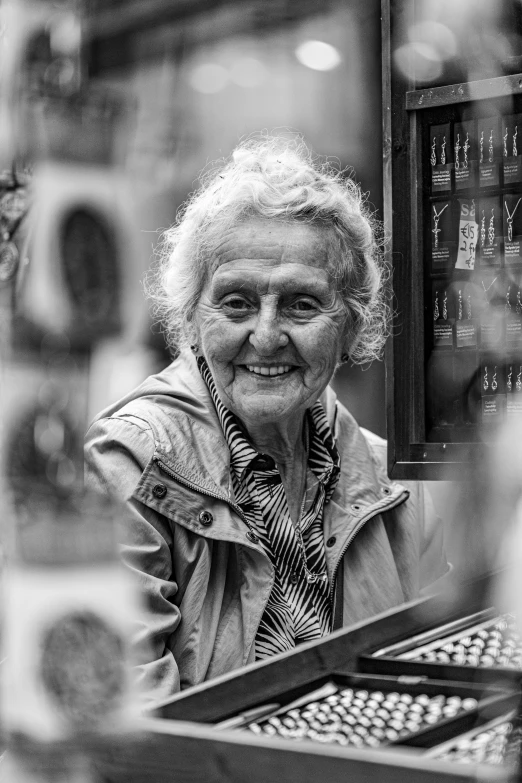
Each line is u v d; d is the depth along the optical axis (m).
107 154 0.81
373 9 2.29
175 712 1.34
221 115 1.84
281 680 1.49
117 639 0.82
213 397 2.17
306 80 2.14
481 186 2.21
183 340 2.30
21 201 0.78
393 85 2.27
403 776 1.03
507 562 1.51
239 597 2.05
